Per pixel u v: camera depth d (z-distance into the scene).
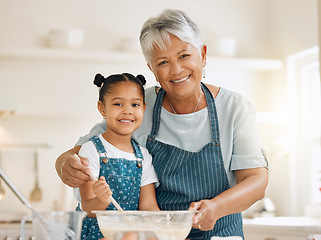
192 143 1.74
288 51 4.17
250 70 4.41
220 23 4.46
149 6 4.32
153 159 1.77
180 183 1.70
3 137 4.06
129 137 1.74
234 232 1.72
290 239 3.05
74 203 4.04
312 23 3.81
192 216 1.24
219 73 4.36
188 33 1.58
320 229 2.94
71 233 1.01
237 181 1.72
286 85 4.16
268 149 4.39
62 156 1.68
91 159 1.66
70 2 4.18
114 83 1.69
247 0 4.52
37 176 4.08
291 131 4.13
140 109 1.71
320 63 2.88
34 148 4.09
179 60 1.60
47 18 4.13
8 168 4.07
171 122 1.77
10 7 4.09
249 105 1.79
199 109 1.76
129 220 1.17
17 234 3.35
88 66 4.12
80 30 3.92
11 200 4.01
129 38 4.03
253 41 4.50
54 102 4.07
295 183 4.09
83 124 4.16
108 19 4.24
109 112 1.69
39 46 4.09
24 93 4.03
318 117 3.93
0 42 4.06
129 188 1.70
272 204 3.89
